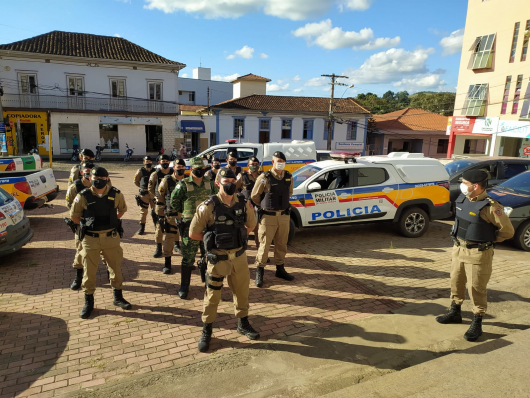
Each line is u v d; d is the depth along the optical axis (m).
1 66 26.25
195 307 4.72
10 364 3.52
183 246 4.97
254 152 12.06
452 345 3.84
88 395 3.10
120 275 4.66
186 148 29.73
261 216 5.29
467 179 3.82
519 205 6.88
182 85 44.78
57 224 9.07
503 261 6.38
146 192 7.85
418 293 5.16
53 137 27.98
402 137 37.00
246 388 3.18
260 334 4.05
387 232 8.38
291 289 5.28
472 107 25.62
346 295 5.09
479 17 25.09
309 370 3.43
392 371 3.43
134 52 30.34
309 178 7.29
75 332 4.10
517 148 24.92
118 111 29.08
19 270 5.97
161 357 3.64
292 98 33.94
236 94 39.59
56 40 28.83
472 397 2.80
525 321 4.30
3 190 6.56
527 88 22.48
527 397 2.79
